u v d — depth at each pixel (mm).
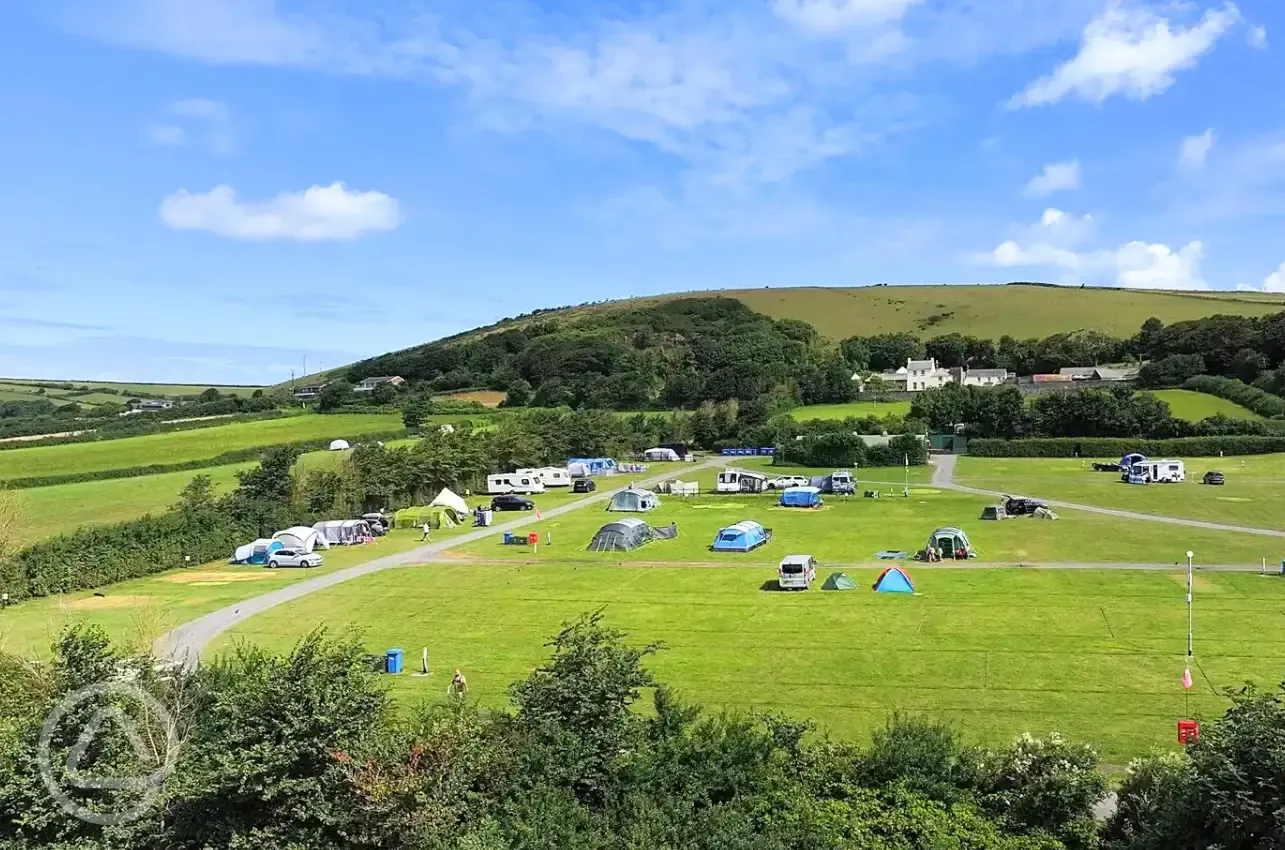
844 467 139500
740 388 196375
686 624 45812
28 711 21703
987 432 159375
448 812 19406
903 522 82750
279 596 56719
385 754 19844
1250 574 54000
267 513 81312
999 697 33094
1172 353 195000
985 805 20781
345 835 19219
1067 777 20391
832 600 50469
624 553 69938
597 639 24281
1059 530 74188
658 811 19844
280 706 19812
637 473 142250
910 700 33031
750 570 61062
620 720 22469
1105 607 46500
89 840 19422
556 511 99812
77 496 90438
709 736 22484
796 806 20375
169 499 89875
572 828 19453
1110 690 33562
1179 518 79625
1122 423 149625
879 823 19797
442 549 75062
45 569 59750
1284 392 154500
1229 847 17094
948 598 50000
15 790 19344
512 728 22297
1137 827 19625
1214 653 37812
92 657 22594
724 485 113562
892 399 197500
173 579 64688
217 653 42406
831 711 32094
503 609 51062
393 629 47031
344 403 178500
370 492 97312
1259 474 113562
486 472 122500
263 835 19000
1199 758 18391
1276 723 17828
